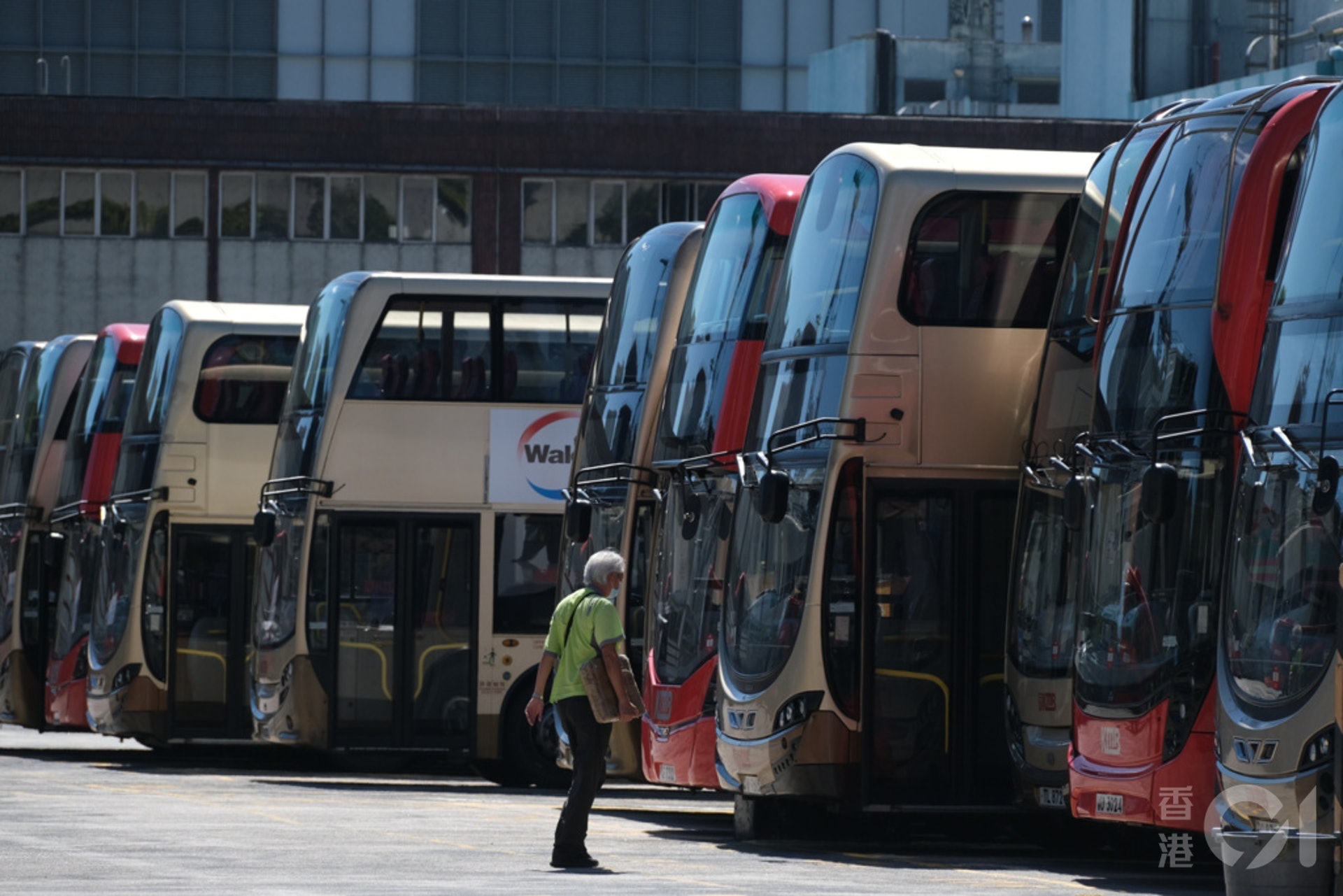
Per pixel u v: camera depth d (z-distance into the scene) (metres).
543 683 42.88
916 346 48.25
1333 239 37.06
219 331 82.19
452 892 36.72
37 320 158.38
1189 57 169.62
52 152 157.50
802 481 48.91
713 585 54.38
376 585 71.62
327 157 158.12
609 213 159.88
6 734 120.50
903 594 47.97
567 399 72.81
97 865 41.62
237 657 80.94
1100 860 47.75
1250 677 37.12
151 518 80.88
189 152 158.12
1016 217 48.91
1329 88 40.28
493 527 72.06
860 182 49.56
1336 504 35.75
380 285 72.56
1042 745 44.66
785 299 51.22
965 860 46.81
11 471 101.44
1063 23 177.00
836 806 49.25
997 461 48.34
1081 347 44.75
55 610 97.44
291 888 37.28
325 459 71.69
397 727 71.31
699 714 54.22
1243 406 39.69
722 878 40.53
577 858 42.47
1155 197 42.59
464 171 158.88
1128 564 41.44
